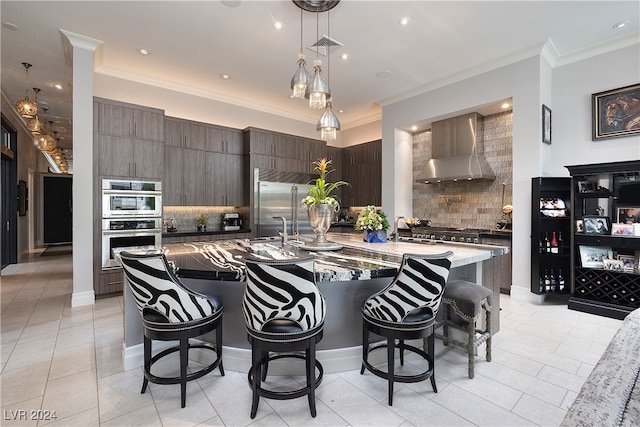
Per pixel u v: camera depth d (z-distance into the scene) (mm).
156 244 4453
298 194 6219
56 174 10148
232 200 5602
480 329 2703
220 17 3330
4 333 2971
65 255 7723
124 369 2330
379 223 3301
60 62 4285
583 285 3691
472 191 5238
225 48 3984
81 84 3742
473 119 4879
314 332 1806
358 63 4371
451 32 3615
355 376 2270
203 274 1973
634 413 644
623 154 3740
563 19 3367
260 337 1771
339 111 6508
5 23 3402
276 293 1671
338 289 2332
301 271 1652
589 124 3973
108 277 4070
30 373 2268
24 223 7848
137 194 4297
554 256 3951
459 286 2391
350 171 7055
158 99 5059
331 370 2307
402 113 5555
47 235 9969
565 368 2357
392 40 3785
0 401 1940
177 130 5012
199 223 5492
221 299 2359
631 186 3494
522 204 4102
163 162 4715
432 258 1812
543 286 3977
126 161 4227
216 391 2068
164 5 3131
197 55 4176
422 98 5242
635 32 3586
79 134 3750
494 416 1825
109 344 2748
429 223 5750
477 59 4258
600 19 3361
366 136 7062
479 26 3498
